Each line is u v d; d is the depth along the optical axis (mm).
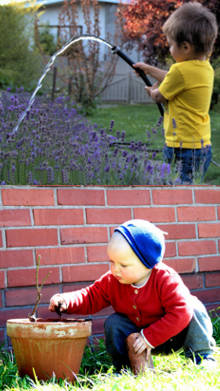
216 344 2672
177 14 4168
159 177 3559
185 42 4141
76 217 2883
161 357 2520
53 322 2164
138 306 2375
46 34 19359
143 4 10922
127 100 17438
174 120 4035
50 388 1938
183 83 4141
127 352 2396
